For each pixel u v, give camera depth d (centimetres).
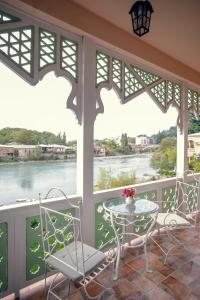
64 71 242
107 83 280
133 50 295
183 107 407
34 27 218
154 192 355
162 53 343
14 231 210
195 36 299
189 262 269
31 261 221
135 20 201
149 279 236
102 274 244
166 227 301
